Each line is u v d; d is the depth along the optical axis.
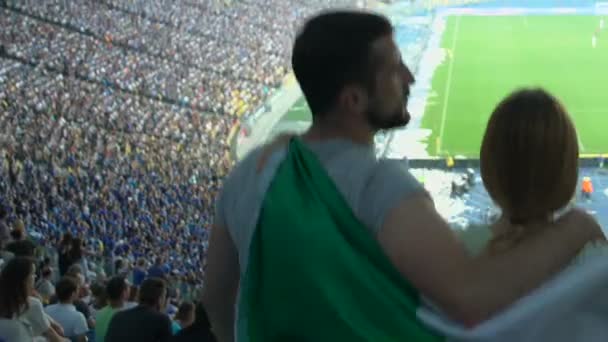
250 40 75.06
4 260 12.31
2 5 64.81
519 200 2.66
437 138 56.00
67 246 17.27
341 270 2.54
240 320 2.74
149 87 58.81
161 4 74.12
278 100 65.00
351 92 2.74
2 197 29.34
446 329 2.46
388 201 2.54
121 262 21.09
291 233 2.60
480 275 2.43
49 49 59.28
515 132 2.64
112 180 37.97
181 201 38.06
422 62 76.31
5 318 6.53
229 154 51.84
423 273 2.44
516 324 2.40
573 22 88.94
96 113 50.28
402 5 96.56
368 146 2.78
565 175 2.64
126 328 7.00
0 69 53.19
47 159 38.97
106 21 67.69
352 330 2.50
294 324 2.58
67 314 9.36
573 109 61.25
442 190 48.03
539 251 2.51
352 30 2.73
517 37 83.94
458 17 93.69
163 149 47.97
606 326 2.40
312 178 2.68
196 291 23.97
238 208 2.83
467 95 65.88
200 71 65.50
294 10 83.62
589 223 2.62
